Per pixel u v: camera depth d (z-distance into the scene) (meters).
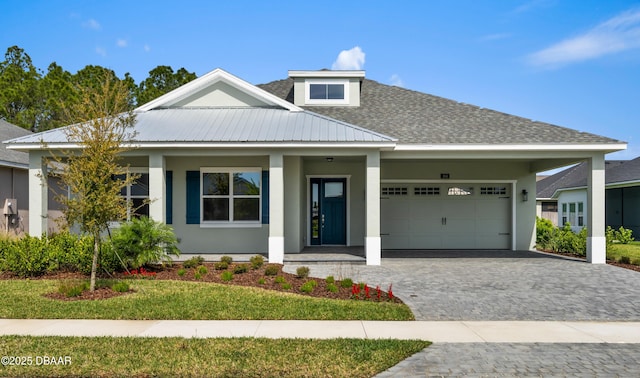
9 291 10.23
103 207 9.95
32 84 32.28
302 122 15.86
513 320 8.43
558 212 33.16
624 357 6.45
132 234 12.71
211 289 10.48
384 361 6.20
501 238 19.33
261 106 17.59
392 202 19.36
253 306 9.08
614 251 17.17
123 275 12.39
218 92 17.59
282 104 17.27
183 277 12.12
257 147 14.31
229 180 16.95
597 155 15.40
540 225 20.52
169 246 13.45
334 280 11.64
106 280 11.44
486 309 9.19
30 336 7.20
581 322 8.32
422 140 15.23
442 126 16.62
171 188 16.88
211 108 17.50
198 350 6.58
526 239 19.14
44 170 14.70
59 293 9.95
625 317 8.70
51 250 12.64
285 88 21.33
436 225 19.34
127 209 11.72
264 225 16.81
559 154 15.45
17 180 19.48
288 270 13.15
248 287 10.84
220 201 16.97
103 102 11.16
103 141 10.17
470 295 10.33
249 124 15.64
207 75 17.28
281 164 14.46
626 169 27.09
